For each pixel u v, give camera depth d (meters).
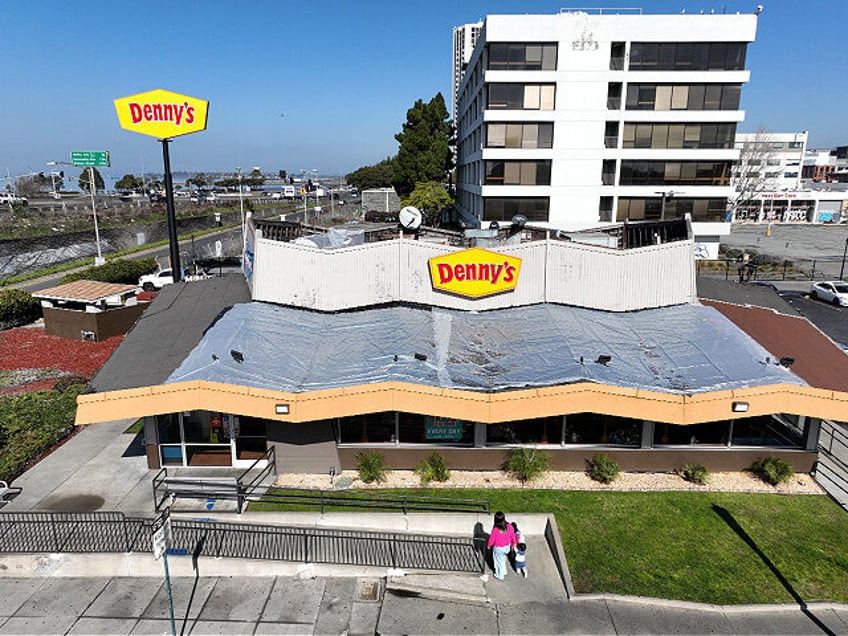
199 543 15.86
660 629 13.35
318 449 19.62
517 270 25.39
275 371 19.27
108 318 37.03
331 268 25.33
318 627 13.52
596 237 30.92
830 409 18.25
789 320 26.62
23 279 54.72
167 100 33.47
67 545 15.67
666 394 17.98
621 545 16.16
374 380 18.47
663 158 59.28
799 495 18.89
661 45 57.41
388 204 121.69
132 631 13.36
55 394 26.78
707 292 31.23
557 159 59.44
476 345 21.83
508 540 14.79
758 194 127.50
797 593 14.45
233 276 31.83
